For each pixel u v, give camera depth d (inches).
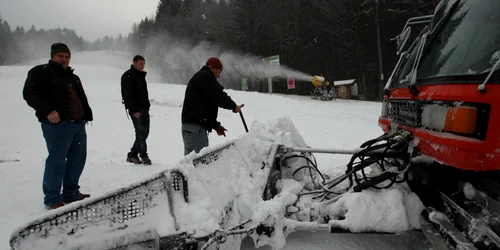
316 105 629.9
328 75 1470.2
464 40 93.1
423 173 105.0
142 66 203.6
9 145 316.2
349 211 92.4
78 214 68.6
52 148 118.0
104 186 149.1
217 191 92.3
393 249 98.8
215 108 156.9
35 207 120.0
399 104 118.5
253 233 88.3
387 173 98.3
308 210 100.2
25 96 111.5
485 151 71.7
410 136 101.7
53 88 116.8
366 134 339.0
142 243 73.7
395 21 1166.3
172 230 75.0
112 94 683.4
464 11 99.7
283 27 1438.2
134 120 204.8
